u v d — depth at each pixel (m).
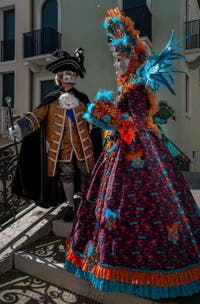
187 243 1.92
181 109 10.02
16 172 3.02
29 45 12.17
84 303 2.16
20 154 2.99
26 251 2.68
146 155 2.05
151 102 2.25
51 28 11.70
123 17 2.35
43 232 3.00
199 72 13.27
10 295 2.27
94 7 11.30
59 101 2.84
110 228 1.96
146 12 10.16
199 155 13.73
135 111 2.13
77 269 2.13
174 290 1.84
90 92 11.26
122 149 2.11
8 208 3.15
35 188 3.04
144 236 1.91
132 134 2.07
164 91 9.97
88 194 2.23
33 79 12.37
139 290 1.87
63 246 2.78
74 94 2.91
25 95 12.38
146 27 10.16
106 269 1.92
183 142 10.42
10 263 2.63
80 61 2.94
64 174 2.91
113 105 2.12
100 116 2.08
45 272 2.45
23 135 2.78
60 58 2.82
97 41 11.23
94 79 11.21
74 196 3.06
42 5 12.33
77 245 2.17
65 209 3.19
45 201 3.01
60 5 11.84
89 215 2.19
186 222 1.97
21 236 2.86
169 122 10.02
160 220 1.92
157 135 2.24
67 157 2.88
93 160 2.91
